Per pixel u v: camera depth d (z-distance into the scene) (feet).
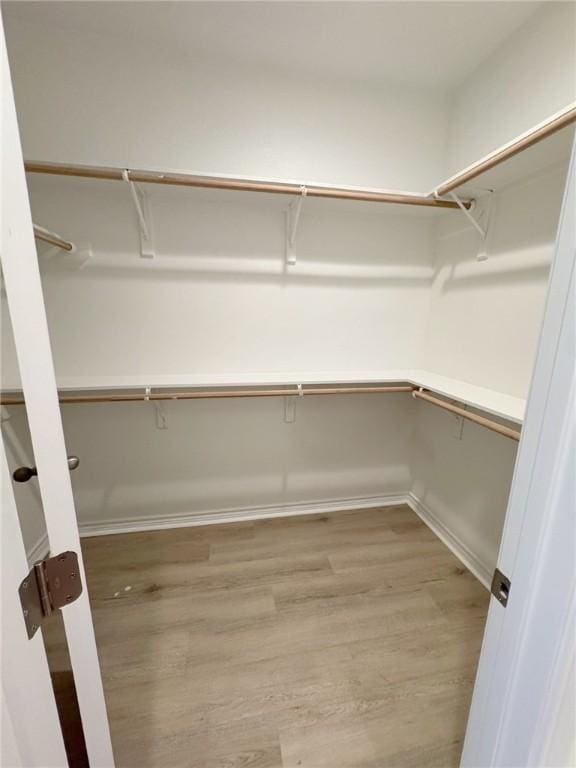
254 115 5.23
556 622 1.51
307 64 5.11
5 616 1.19
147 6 4.17
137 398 5.13
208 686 3.85
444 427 6.39
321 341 6.36
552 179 4.12
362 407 7.00
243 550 6.05
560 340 1.40
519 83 4.51
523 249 4.57
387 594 5.16
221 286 5.78
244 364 6.15
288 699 3.73
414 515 7.20
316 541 6.33
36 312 1.38
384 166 5.81
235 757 3.25
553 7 4.01
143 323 5.65
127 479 6.32
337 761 3.23
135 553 5.93
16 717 1.24
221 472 6.68
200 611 4.81
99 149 4.94
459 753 3.31
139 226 5.32
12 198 1.24
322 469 7.12
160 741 3.36
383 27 4.44
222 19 4.34
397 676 3.99
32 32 4.49
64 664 2.35
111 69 4.75
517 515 1.66
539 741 1.69
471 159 5.41
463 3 4.09
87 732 1.93
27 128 4.73
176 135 5.08
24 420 1.94
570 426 1.38
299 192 4.63
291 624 4.63
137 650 4.25
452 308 5.97
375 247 6.20
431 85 5.60
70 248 5.08
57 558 1.53
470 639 4.47
